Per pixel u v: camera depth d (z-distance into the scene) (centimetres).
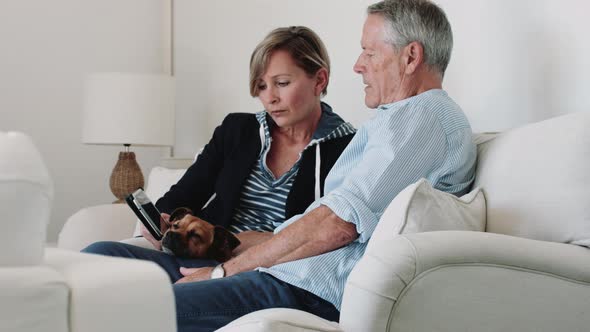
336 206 157
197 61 402
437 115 163
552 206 142
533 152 150
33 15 397
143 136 346
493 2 223
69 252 94
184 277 180
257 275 158
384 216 142
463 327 124
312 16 310
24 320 75
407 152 158
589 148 141
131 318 81
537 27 207
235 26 368
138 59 430
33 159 79
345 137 212
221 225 216
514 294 127
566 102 198
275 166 217
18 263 78
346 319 123
